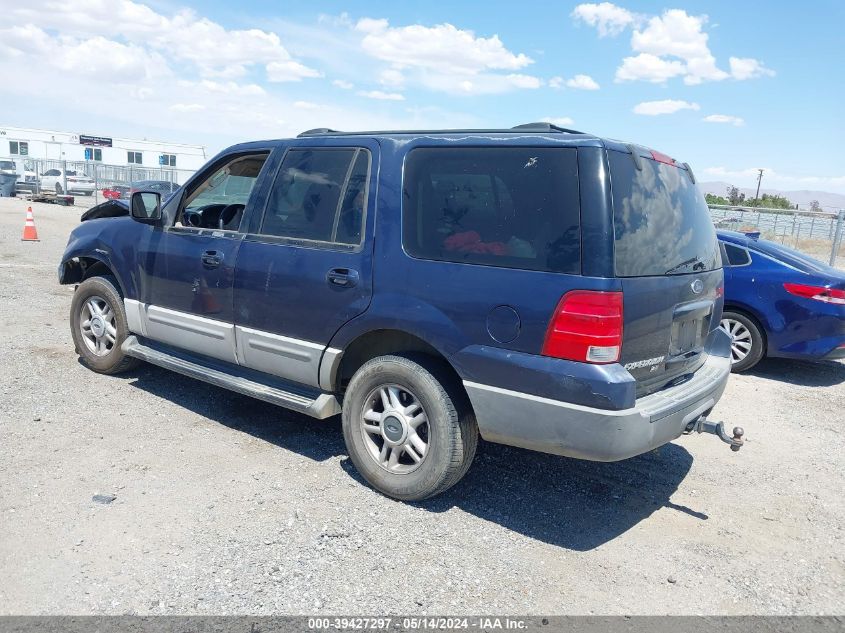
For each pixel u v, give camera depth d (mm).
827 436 5613
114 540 3344
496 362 3482
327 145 4344
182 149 55156
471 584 3201
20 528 3391
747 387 6980
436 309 3674
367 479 4055
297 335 4277
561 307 3314
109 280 5672
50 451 4285
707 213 4414
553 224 3396
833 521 4102
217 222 5379
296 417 5203
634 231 3449
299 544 3432
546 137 3518
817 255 19812
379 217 3947
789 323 7070
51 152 52031
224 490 3941
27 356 6223
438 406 3730
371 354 4301
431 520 3785
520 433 3498
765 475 4746
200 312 4836
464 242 3646
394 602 3021
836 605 3236
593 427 3281
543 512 3986
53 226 19391
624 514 4043
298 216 4359
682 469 4781
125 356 5688
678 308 3777
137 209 4957
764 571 3504
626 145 3562
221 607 2900
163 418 4980
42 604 2846
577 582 3287
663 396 3689
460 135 3859
